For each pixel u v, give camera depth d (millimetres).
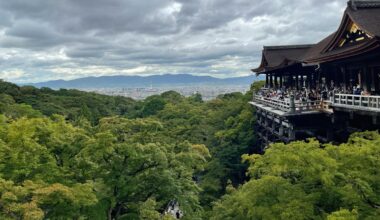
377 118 19906
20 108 59156
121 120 22312
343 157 12945
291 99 27719
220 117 56094
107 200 19031
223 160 40062
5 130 18344
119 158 19312
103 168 19406
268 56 50188
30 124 18859
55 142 19312
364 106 20734
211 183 34906
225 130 46562
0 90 94750
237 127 44375
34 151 17141
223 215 15734
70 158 19750
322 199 12242
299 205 11453
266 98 38844
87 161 18703
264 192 12500
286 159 12398
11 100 82125
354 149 13055
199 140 48406
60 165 19578
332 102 24859
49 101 100312
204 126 52094
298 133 30312
